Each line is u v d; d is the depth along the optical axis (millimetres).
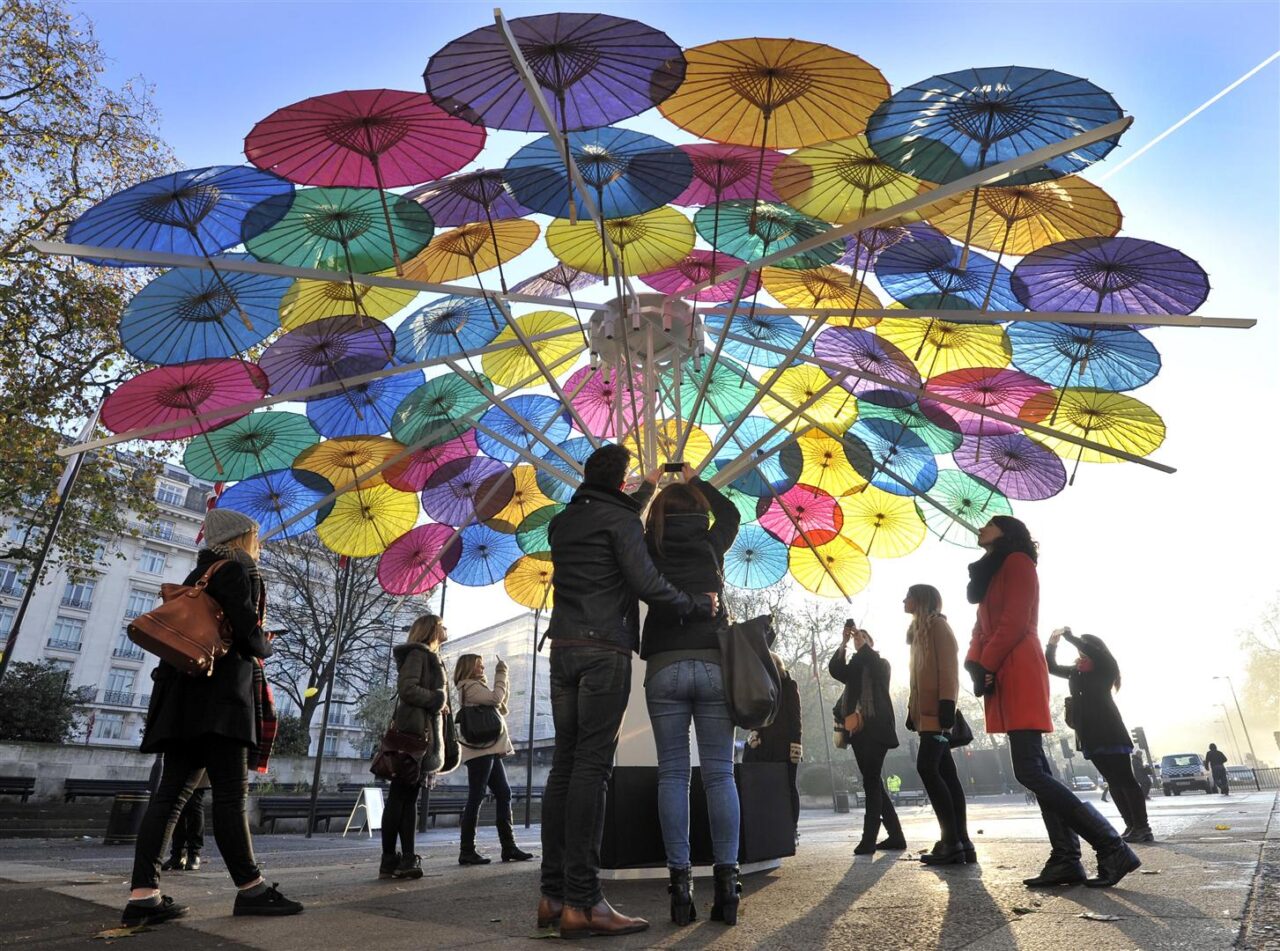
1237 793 28344
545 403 11281
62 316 18656
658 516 3770
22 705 28219
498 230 7637
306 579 37812
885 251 7043
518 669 58500
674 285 9555
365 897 4535
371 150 5152
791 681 6988
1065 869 3896
